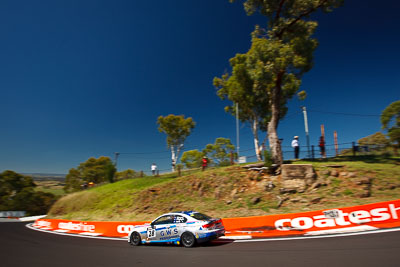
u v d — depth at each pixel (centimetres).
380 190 1359
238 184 1786
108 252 1006
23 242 1380
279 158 1830
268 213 1405
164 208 1830
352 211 1029
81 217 2166
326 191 1467
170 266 716
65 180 5481
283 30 1961
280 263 652
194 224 983
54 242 1354
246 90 2814
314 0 1803
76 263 829
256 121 2977
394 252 651
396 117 1931
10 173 4412
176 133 4159
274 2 1933
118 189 2548
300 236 1005
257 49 1859
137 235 1143
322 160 1988
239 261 708
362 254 663
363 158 1912
